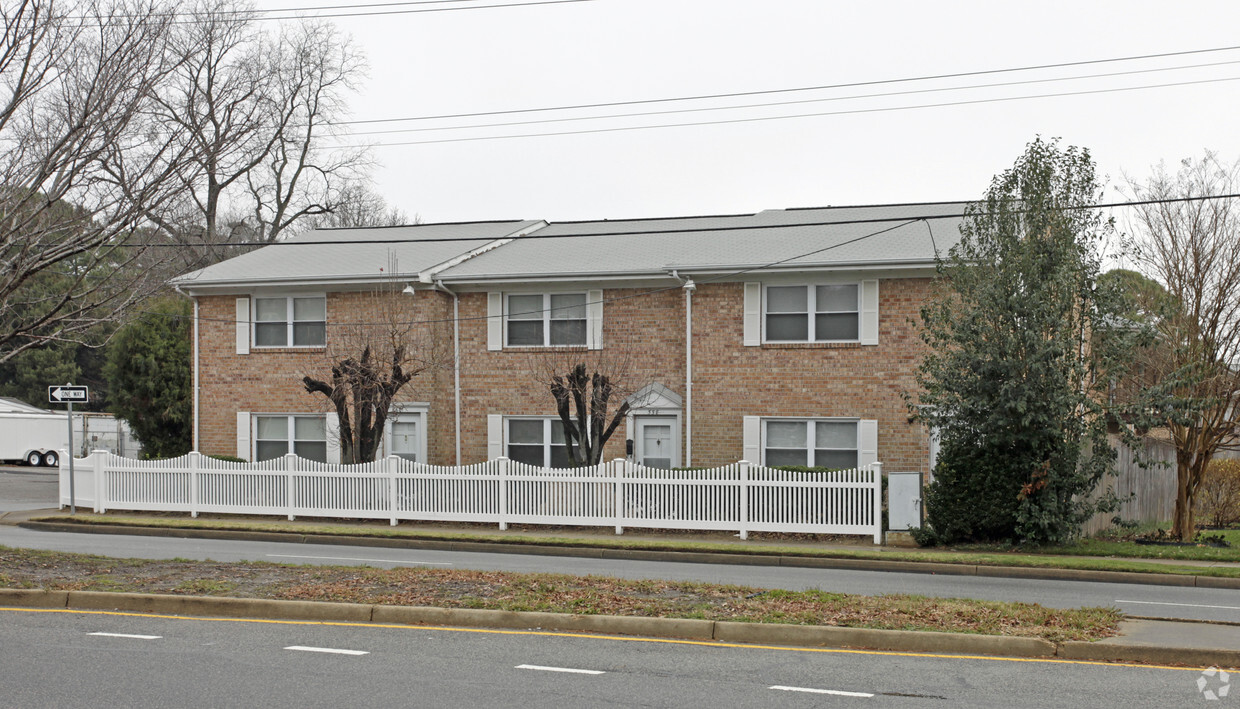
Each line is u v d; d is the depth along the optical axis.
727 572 15.87
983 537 18.97
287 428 26.45
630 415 24.50
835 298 23.41
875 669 8.75
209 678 8.30
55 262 13.05
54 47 12.35
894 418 22.92
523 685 8.13
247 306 26.55
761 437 23.77
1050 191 18.86
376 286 25.27
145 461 23.03
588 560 17.62
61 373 60.53
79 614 11.05
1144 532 21.66
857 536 19.66
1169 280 20.66
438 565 15.84
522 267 25.55
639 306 24.67
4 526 22.00
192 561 13.97
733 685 8.17
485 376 25.59
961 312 19.17
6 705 7.51
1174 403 18.67
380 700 7.68
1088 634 9.58
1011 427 18.47
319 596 11.29
